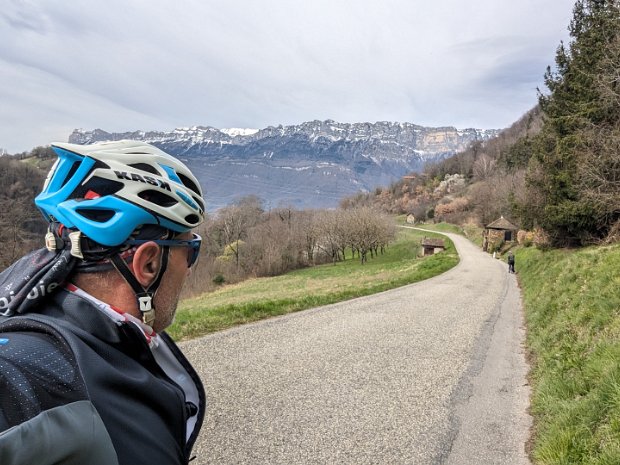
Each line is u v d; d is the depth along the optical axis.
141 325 1.05
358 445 4.17
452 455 4.02
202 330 8.40
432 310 12.55
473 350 8.09
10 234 28.53
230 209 62.56
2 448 0.61
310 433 4.39
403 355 7.52
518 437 4.43
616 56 17.17
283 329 8.89
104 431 0.78
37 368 0.76
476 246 59.69
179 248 1.15
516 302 15.57
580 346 6.10
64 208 0.97
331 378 6.11
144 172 1.08
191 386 1.32
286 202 71.56
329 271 47.75
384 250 67.94
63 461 0.70
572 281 10.62
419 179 159.75
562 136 22.53
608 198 17.89
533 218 26.44
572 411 4.13
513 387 6.05
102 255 0.99
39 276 0.93
